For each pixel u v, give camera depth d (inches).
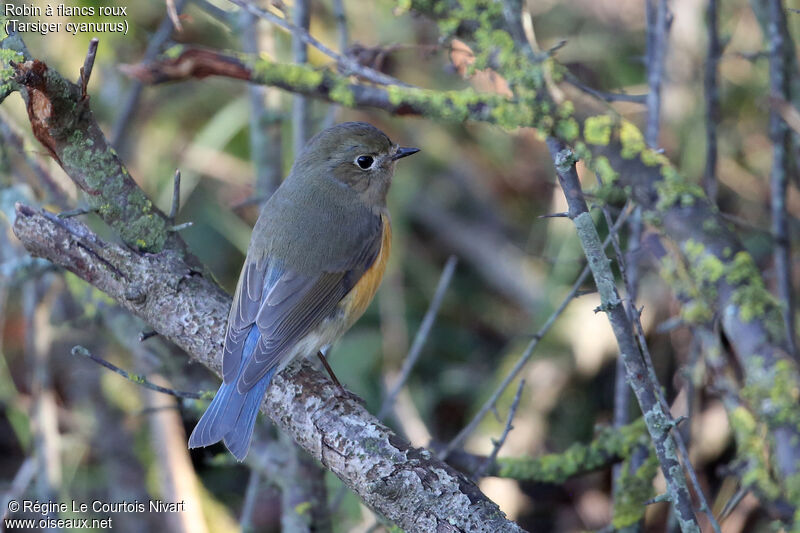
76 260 288.8
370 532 339.0
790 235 400.8
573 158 231.1
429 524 229.6
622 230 446.6
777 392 240.1
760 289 256.5
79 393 473.4
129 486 455.2
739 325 253.3
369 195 365.7
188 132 523.2
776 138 319.9
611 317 234.4
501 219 552.4
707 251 264.2
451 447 327.0
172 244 295.0
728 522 392.2
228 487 502.9
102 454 462.3
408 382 499.5
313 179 357.7
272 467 365.7
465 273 544.7
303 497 355.9
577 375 481.1
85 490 465.1
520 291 530.3
